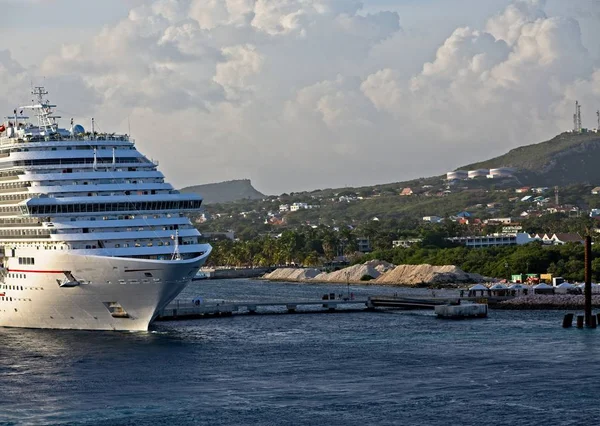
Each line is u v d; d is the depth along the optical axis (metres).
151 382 130.88
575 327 187.12
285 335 176.62
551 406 118.19
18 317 169.50
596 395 123.06
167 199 165.25
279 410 116.81
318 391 126.25
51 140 170.75
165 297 162.50
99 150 168.50
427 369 140.12
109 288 159.50
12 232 165.38
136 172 168.25
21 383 130.00
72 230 159.25
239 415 114.81
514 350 156.50
